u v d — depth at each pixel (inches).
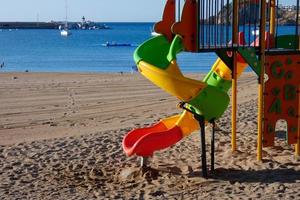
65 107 630.5
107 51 2320.4
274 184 290.2
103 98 703.1
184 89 291.1
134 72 1198.9
